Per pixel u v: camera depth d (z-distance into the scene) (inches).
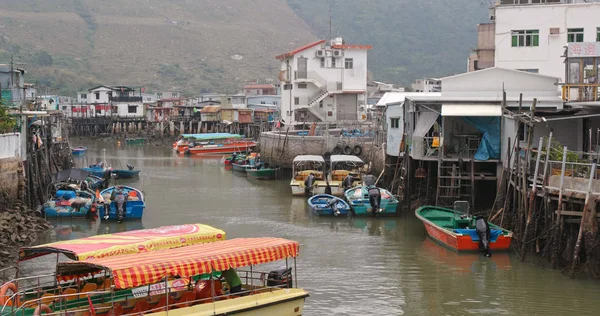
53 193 1754.4
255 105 4463.6
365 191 1615.4
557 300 928.3
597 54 1414.9
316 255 1199.6
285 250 824.3
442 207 1398.9
